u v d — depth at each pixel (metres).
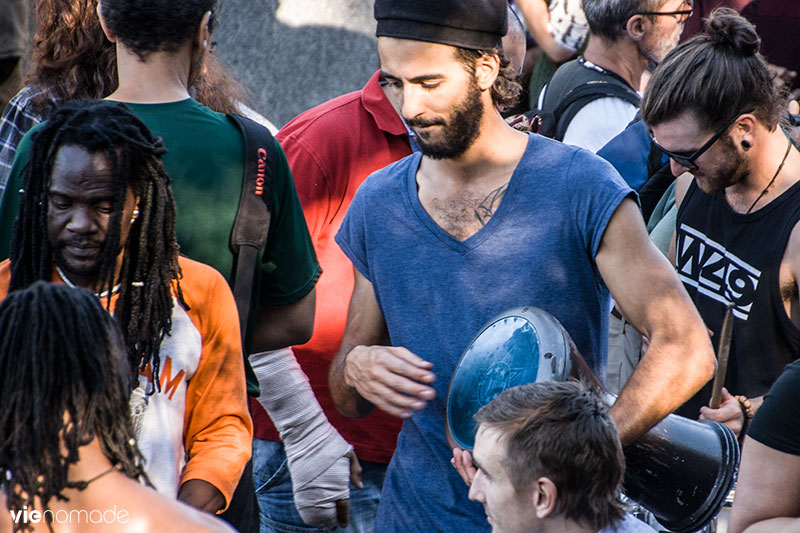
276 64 17.62
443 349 9.20
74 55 10.70
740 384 11.35
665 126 10.81
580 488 7.62
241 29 17.64
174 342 7.79
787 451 7.70
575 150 9.09
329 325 11.52
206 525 5.91
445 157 8.99
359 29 17.45
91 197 7.25
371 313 9.93
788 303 10.95
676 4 14.53
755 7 17.53
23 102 11.04
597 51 15.03
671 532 9.51
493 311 9.02
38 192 7.41
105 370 5.94
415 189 9.45
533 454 7.61
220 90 12.16
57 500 5.81
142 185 7.51
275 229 9.23
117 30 8.70
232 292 8.73
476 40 8.73
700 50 10.62
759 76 10.52
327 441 10.30
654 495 9.07
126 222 7.45
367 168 11.59
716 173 10.86
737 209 11.26
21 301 5.91
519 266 8.95
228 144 8.91
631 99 14.63
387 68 8.88
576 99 14.63
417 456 9.36
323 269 11.66
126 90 8.84
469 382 8.78
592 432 7.64
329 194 11.61
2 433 5.80
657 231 12.82
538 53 19.66
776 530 7.57
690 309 8.73
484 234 9.04
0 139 11.09
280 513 12.07
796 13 17.39
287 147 11.66
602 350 9.30
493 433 7.84
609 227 8.73
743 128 10.61
